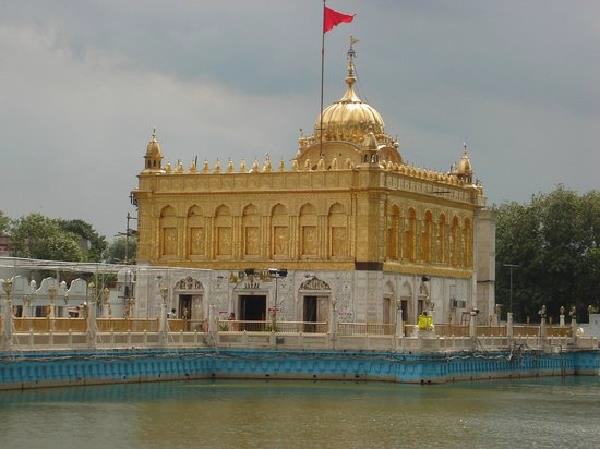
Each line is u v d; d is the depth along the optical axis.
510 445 61.78
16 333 72.94
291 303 99.06
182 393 78.31
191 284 102.50
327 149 108.50
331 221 98.38
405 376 86.44
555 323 152.62
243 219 101.38
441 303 107.44
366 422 67.69
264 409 71.69
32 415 66.06
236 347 89.38
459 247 111.19
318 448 59.50
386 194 97.69
